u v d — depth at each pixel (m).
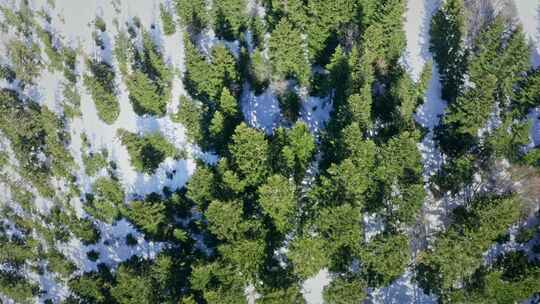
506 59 64.19
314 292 62.56
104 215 68.75
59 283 67.75
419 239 62.06
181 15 76.44
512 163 61.84
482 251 55.25
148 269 60.72
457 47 68.12
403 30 69.06
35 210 70.88
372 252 55.50
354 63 62.97
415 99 65.00
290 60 67.00
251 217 58.22
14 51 78.88
